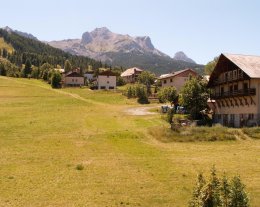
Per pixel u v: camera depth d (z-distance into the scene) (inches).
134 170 1289.4
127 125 2458.2
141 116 2965.1
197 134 1995.6
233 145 1841.8
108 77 6058.1
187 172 1268.5
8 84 5344.5
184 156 1561.3
